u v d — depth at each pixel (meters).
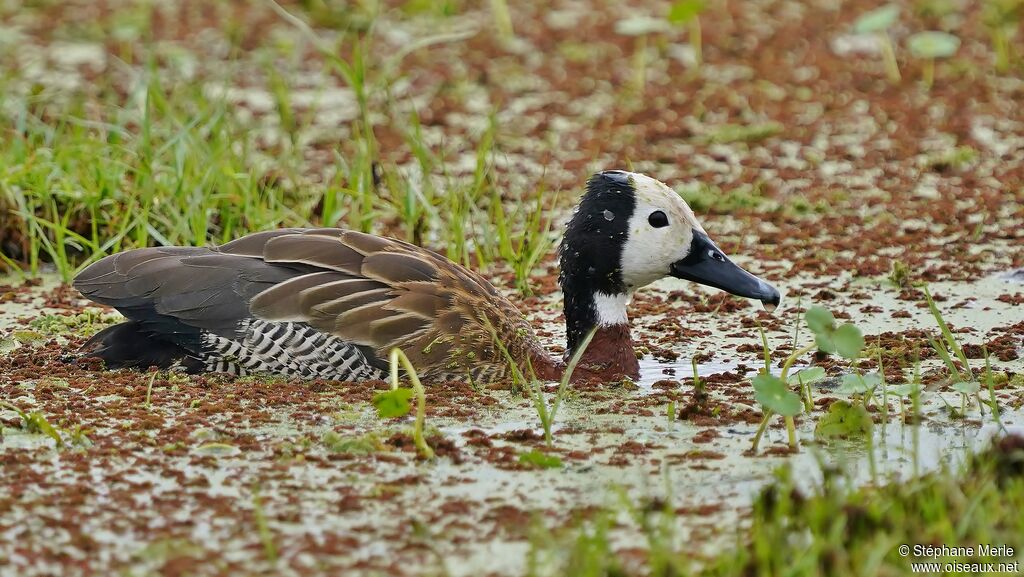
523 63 25.05
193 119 18.25
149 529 9.26
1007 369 12.66
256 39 25.50
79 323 14.06
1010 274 15.53
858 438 10.95
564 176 19.20
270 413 11.48
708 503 9.73
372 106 22.31
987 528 8.94
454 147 20.25
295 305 12.24
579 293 12.91
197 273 12.38
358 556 8.92
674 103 22.95
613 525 9.37
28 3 28.09
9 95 21.02
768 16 28.19
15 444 10.76
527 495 9.87
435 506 9.67
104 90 21.41
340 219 17.17
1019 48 25.55
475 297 12.72
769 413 10.80
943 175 19.45
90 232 16.44
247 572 8.69
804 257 16.31
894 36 26.58
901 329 13.87
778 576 8.53
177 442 10.74
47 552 8.93
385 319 12.27
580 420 11.53
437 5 27.48
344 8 27.19
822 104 22.89
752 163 20.03
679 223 12.84
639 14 28.31
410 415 11.52
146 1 28.14
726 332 14.12
